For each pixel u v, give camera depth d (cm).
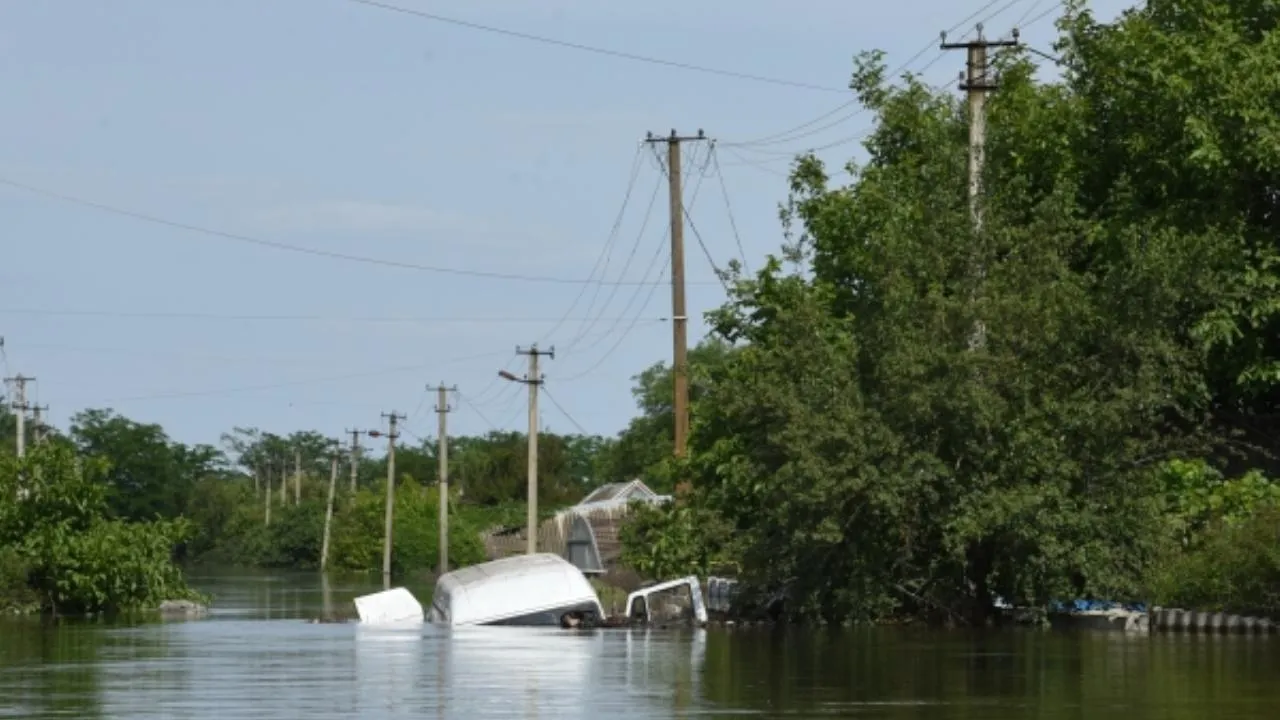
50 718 2738
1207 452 5422
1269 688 3094
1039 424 4856
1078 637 4472
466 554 17712
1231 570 4628
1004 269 5153
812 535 4794
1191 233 5609
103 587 7750
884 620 5112
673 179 8575
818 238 6938
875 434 4756
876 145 7331
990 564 5006
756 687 3216
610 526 12875
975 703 2894
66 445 8075
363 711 2814
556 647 4516
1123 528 4844
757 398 4991
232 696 3097
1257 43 6294
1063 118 6656
